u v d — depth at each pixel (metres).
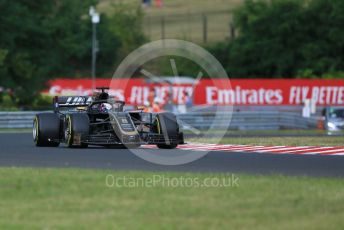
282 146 66.62
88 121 58.91
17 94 158.38
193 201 33.78
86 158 52.66
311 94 151.75
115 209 31.97
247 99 149.75
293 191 36.38
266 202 33.44
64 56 189.00
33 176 41.16
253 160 52.88
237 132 106.75
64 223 29.11
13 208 32.28
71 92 162.50
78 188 37.22
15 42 162.00
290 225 28.64
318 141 74.44
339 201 33.69
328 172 45.53
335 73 196.75
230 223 29.05
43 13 170.38
